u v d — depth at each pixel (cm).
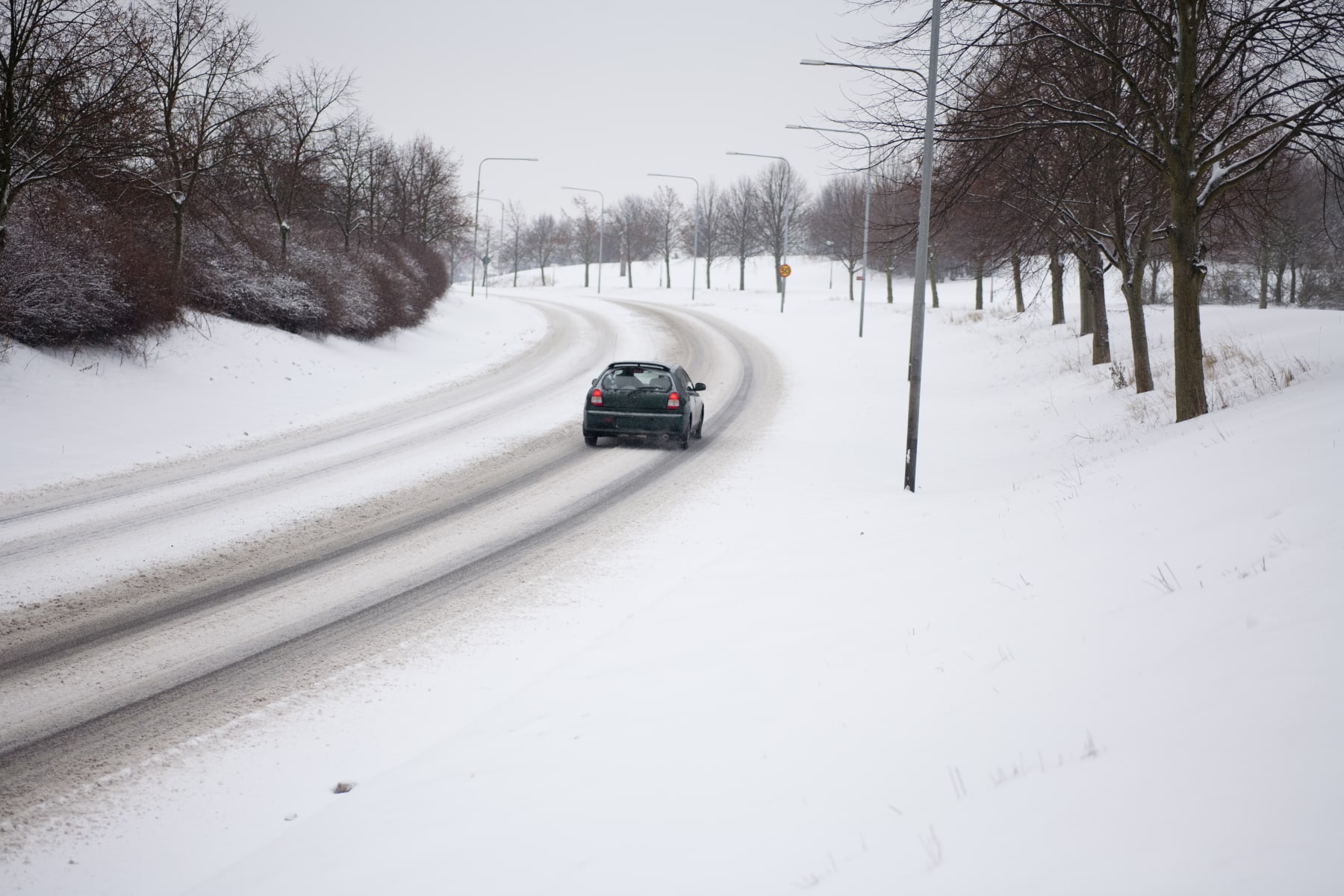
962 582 627
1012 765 322
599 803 366
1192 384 1114
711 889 284
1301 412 785
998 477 1244
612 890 295
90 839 384
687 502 1115
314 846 359
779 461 1429
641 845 324
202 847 379
